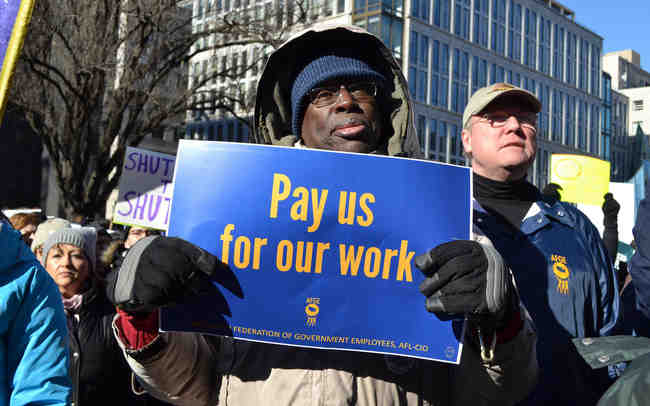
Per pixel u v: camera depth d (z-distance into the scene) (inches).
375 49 70.2
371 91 67.1
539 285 95.8
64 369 66.8
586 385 92.0
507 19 2180.1
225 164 58.7
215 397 62.9
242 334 56.2
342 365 58.4
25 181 821.2
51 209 841.5
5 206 792.3
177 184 58.4
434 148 1876.2
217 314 56.2
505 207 103.0
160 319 54.9
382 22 1702.8
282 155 59.1
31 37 468.8
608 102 2810.0
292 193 58.5
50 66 484.4
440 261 51.5
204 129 1958.7
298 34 69.4
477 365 58.9
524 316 56.9
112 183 567.8
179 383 59.1
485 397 60.5
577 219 105.8
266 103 73.5
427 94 1849.2
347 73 64.9
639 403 57.0
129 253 51.8
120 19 531.2
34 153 828.6
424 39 1836.9
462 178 60.2
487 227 99.6
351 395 57.4
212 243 57.5
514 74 2213.3
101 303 129.0
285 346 59.4
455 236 58.8
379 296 57.6
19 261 66.7
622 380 59.9
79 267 127.2
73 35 506.0
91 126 560.4
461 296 49.8
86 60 498.3
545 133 2374.5
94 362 124.4
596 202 260.1
